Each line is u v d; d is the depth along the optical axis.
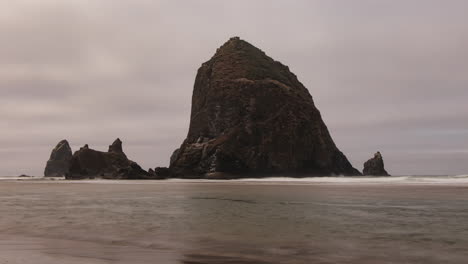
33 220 22.19
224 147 121.19
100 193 50.06
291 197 39.53
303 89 153.38
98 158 133.00
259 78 139.88
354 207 28.58
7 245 15.26
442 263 12.15
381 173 139.62
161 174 125.44
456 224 19.80
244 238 16.42
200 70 152.62
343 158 136.00
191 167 124.12
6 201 37.03
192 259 12.79
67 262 12.31
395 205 29.77
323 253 13.58
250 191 51.62
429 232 17.47
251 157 120.88
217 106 133.50
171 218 22.95
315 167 126.50
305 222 20.94
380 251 13.80
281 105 129.50
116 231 18.30
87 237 16.86
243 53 149.75
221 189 58.09
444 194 41.62
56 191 56.69
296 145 123.88
